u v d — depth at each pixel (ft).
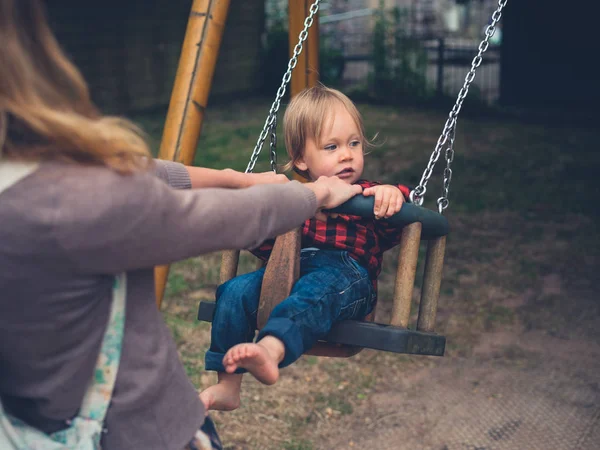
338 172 7.39
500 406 13.39
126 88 44.11
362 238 7.32
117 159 3.86
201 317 7.14
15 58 3.60
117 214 3.76
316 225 7.30
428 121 44.45
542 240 22.52
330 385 14.20
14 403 4.17
